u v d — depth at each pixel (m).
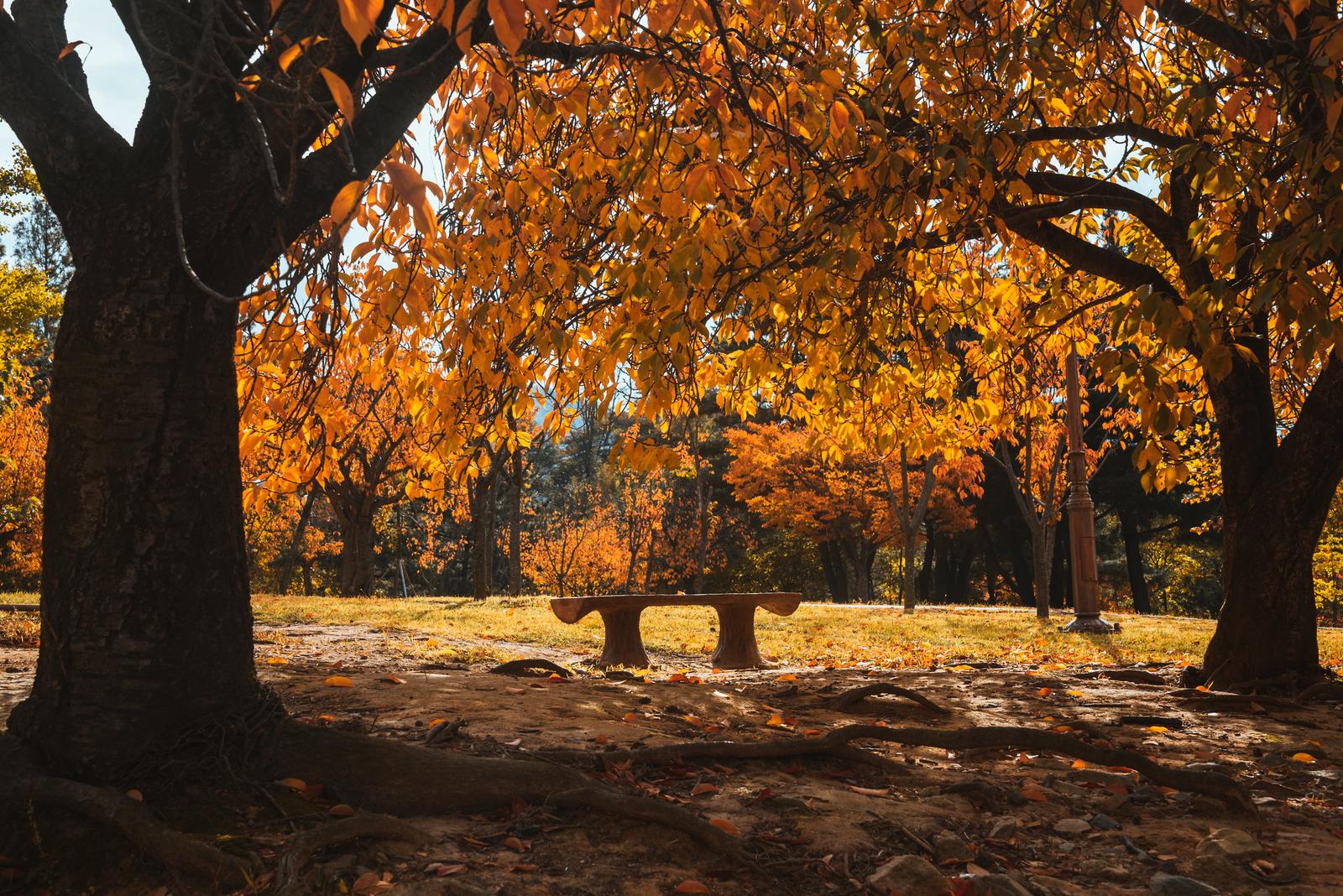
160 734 3.52
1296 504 7.19
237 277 3.70
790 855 3.36
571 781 3.79
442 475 6.34
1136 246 8.99
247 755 3.59
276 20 3.70
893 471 31.53
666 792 3.98
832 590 46.09
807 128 5.14
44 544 3.58
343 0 1.65
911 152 5.28
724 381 7.64
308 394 5.18
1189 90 6.29
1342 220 4.56
